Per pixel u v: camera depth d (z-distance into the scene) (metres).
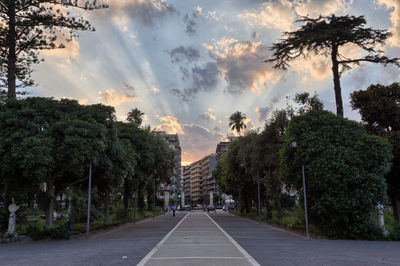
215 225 29.27
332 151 17.92
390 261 10.02
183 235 19.27
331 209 17.95
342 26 25.30
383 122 25.17
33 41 24.47
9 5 22.62
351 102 26.19
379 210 18.59
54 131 17.25
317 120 19.58
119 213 35.44
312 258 10.52
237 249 12.65
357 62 25.92
